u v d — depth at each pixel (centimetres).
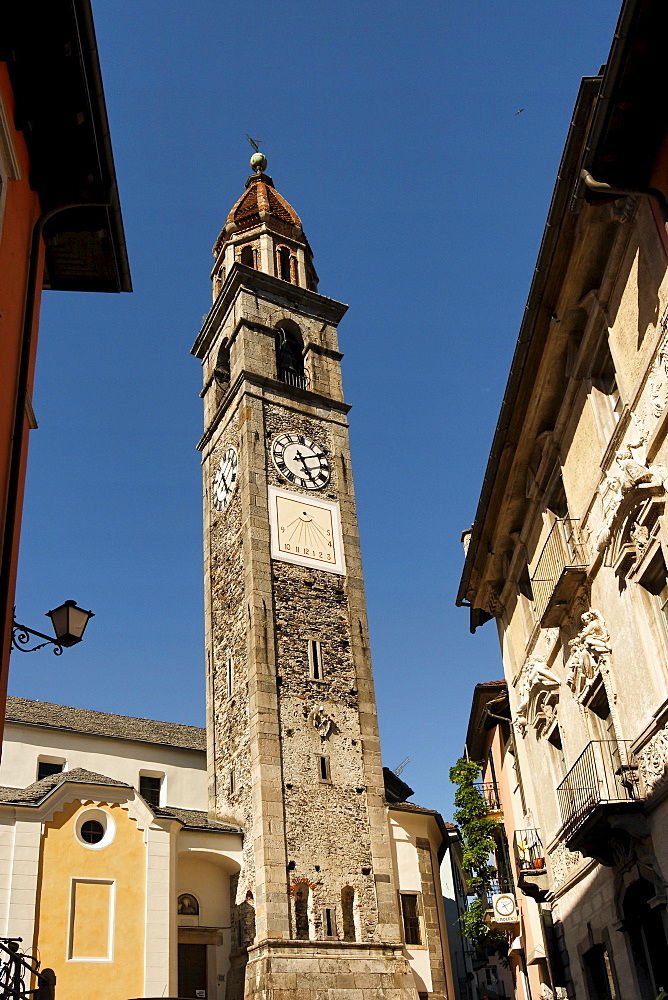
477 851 3050
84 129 1231
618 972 1581
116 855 2741
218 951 3008
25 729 3397
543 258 1547
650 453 1357
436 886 3516
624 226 1410
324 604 3647
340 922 3016
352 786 3309
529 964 2675
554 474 1866
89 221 1380
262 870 2959
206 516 4119
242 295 4238
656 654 1394
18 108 1191
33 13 1097
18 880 2553
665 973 1409
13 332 1177
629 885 1486
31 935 2500
